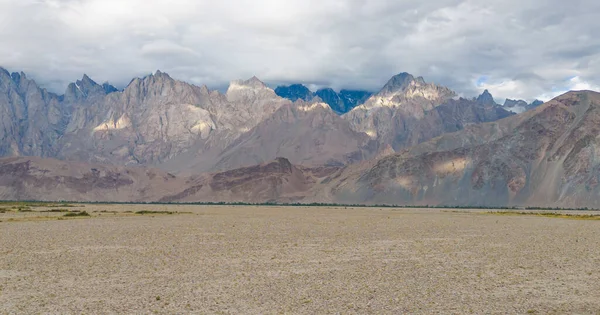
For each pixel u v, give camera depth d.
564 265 47.69
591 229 97.69
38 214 141.50
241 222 111.62
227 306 32.03
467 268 45.56
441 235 78.75
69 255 52.41
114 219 119.56
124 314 30.23
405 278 40.72
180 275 41.72
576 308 32.16
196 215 151.62
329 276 41.44
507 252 57.00
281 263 48.00
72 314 30.19
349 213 181.62
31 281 39.16
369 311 30.94
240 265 46.72
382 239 71.25
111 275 41.62
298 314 30.22
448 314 30.44
